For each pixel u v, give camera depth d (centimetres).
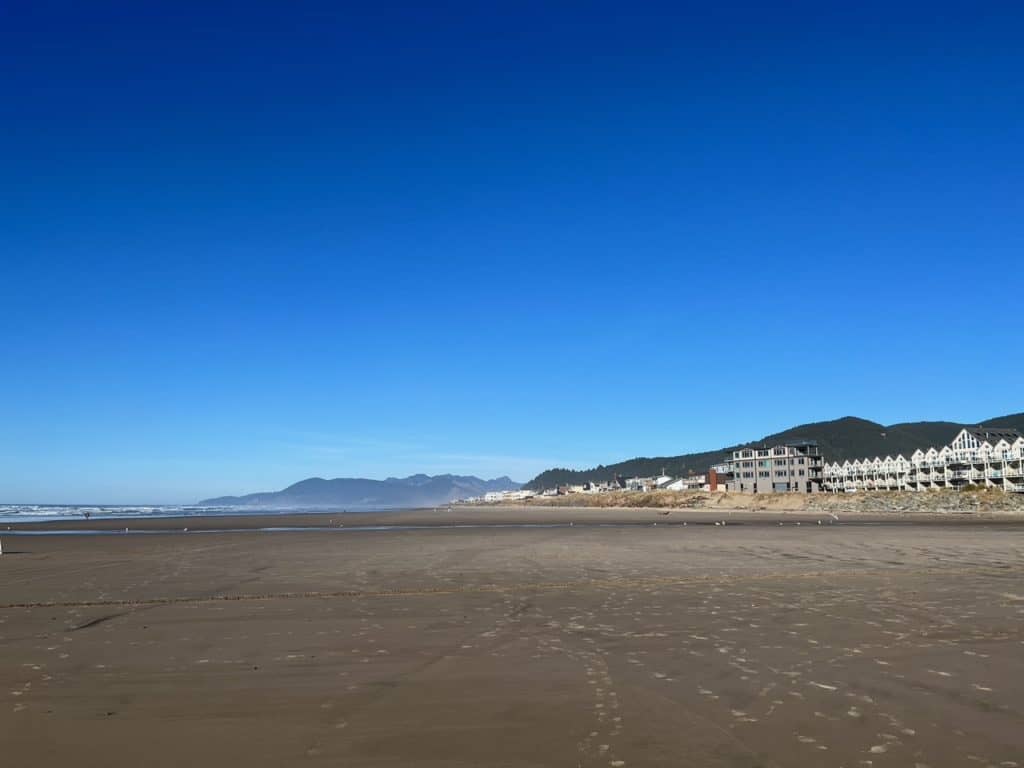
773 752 729
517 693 950
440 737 785
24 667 1112
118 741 778
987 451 12625
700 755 724
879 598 1727
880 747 740
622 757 721
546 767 698
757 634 1317
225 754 740
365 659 1154
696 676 1025
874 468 15062
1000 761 702
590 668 1080
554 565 2648
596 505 18862
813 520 7825
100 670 1091
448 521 8712
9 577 2386
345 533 5397
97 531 6325
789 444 15088
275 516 11950
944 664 1078
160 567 2702
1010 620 1427
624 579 2195
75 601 1817
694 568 2492
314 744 767
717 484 17525
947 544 3509
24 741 778
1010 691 936
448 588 2019
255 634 1366
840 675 1020
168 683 1015
